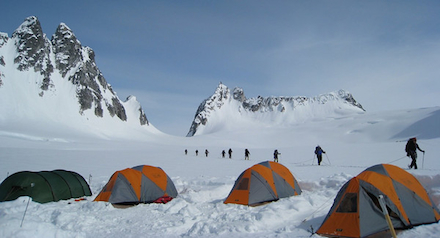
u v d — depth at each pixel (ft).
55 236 23.94
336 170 62.13
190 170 85.76
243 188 38.40
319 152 77.20
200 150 252.21
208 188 52.29
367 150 124.57
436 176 38.75
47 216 33.04
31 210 33.99
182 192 51.29
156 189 44.14
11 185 41.70
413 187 25.54
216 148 287.89
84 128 362.33
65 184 46.37
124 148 251.60
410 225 23.15
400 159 80.69
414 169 49.62
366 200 23.71
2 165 92.53
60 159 117.39
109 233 27.76
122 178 43.47
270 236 23.79
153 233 27.17
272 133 484.33
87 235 27.14
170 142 411.95
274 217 28.55
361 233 22.12
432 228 22.62
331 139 399.24
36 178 43.27
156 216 33.58
